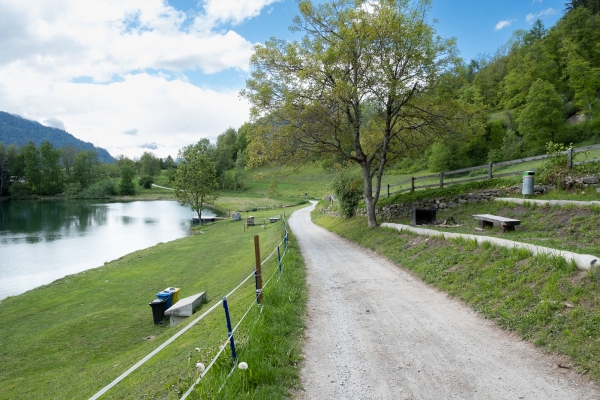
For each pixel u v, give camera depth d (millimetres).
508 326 6406
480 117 19969
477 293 7977
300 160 21156
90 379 9453
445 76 18250
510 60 76938
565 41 53250
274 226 37531
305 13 18984
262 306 7441
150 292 19797
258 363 5141
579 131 47906
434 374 5117
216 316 10555
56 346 13211
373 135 21953
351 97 18484
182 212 71875
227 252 27438
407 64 18125
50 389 9633
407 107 20172
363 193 28625
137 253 31656
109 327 14672
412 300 8633
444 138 20562
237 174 105875
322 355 5906
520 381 4777
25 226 52562
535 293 6812
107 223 56031
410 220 19125
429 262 10984
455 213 17641
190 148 59344
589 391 4410
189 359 5992
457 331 6605
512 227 11797
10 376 11328
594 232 9953
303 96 19016
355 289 9961
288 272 11445
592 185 13273
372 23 16953
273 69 19750
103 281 22984
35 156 116500
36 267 29281
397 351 5934
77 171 124625
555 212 12336
